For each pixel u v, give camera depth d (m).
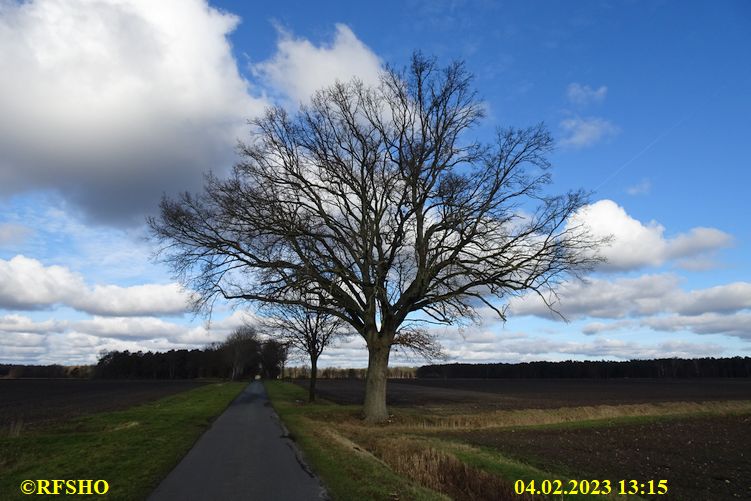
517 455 16.95
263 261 25.09
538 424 28.11
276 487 10.34
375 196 26.91
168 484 10.56
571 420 30.92
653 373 146.12
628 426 28.12
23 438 16.27
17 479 10.50
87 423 22.14
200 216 25.16
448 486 12.20
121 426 20.58
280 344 38.97
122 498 9.20
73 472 11.16
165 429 19.25
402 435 20.58
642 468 16.33
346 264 26.77
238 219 24.98
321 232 26.78
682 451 20.17
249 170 25.33
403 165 26.33
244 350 122.94
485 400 50.31
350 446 16.11
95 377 149.38
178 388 74.00
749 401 49.50
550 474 13.48
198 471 11.93
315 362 39.44
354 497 9.52
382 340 26.80
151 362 152.38
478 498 11.34
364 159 26.86
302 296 25.84
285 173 26.83
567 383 105.25
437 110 26.58
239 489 10.16
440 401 48.31
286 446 16.06
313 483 10.73
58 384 92.69
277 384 91.00
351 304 26.83
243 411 30.44
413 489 10.27
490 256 25.81
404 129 27.06
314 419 25.80
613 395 60.84
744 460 18.59
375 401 26.38
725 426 28.64
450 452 15.48
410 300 26.36
